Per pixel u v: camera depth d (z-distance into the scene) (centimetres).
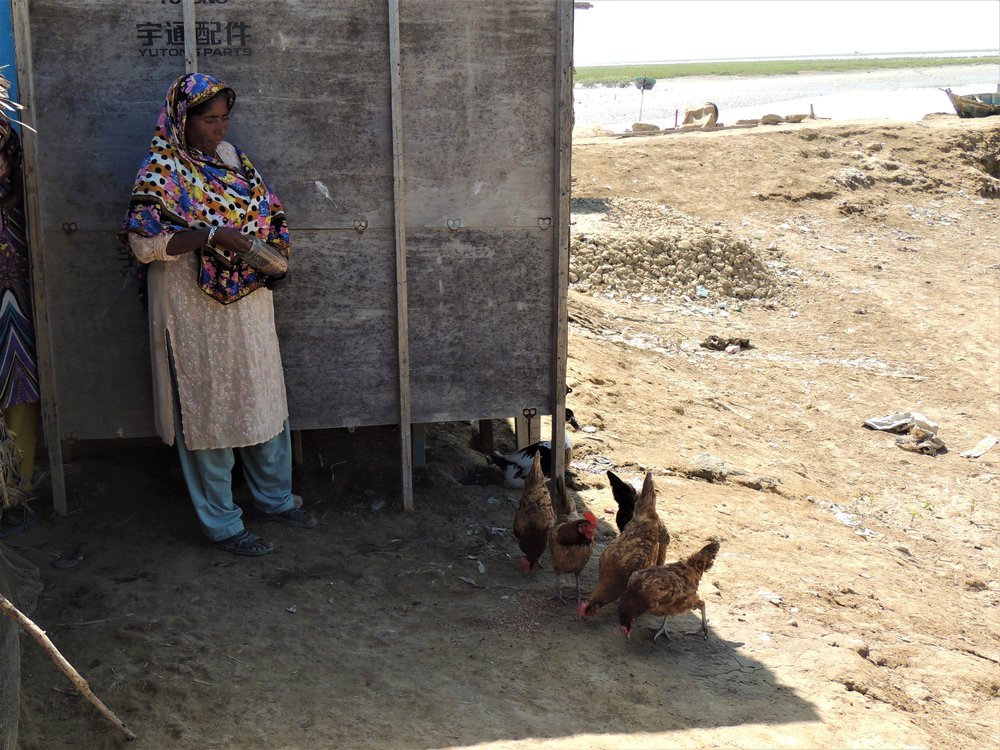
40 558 538
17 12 521
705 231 1797
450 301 607
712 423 1014
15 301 550
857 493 935
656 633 521
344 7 556
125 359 577
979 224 2173
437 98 577
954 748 466
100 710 396
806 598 610
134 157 553
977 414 1196
